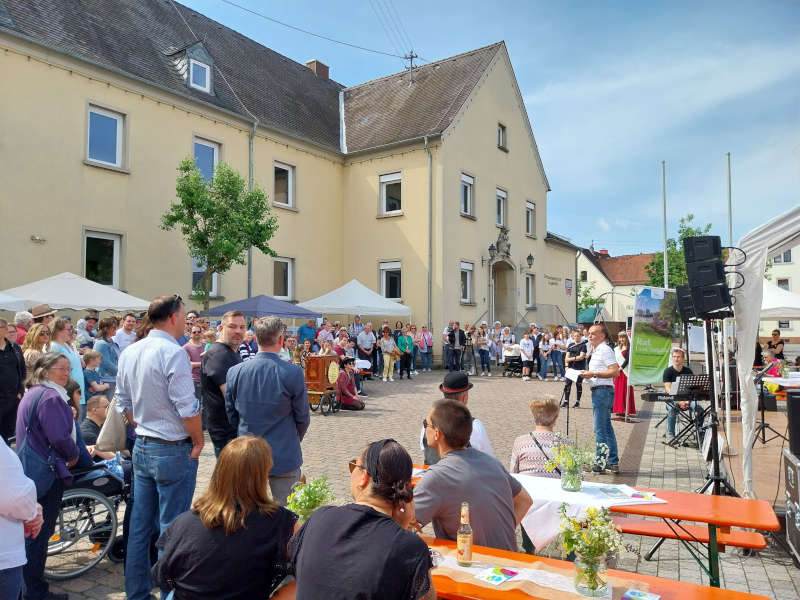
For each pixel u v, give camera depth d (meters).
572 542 2.67
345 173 22.91
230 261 14.96
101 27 16.22
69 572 4.30
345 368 12.28
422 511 3.11
